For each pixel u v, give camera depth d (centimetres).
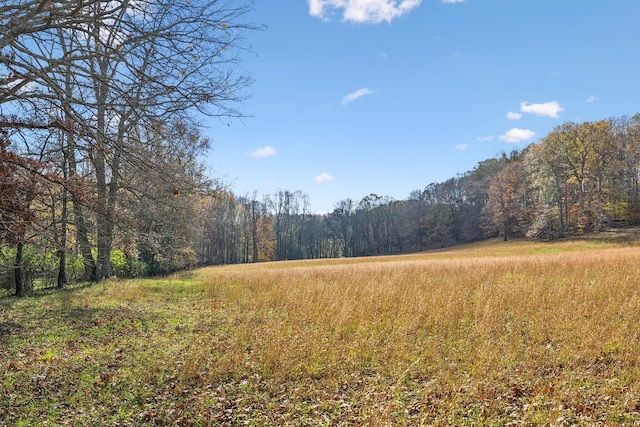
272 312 1131
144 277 2583
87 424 477
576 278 1308
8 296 1503
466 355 675
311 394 560
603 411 468
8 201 625
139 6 503
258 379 607
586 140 4822
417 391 551
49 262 1731
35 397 550
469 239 7644
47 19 482
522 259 2175
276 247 7962
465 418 469
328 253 9075
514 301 1025
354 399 536
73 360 700
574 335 738
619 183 5109
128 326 973
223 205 4256
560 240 4925
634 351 629
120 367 665
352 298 1123
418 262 2612
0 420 481
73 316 1080
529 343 718
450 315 912
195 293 1561
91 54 534
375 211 8906
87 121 540
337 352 708
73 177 832
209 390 576
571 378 550
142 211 1087
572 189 5369
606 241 4228
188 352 742
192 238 2466
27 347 782
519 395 528
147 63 526
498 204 6194
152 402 538
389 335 807
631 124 5075
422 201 8656
